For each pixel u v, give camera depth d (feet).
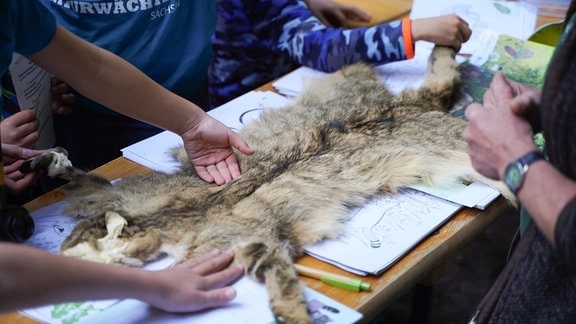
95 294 3.22
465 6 7.64
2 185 4.09
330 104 5.55
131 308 3.59
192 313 3.54
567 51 2.93
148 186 4.53
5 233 4.06
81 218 4.38
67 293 3.10
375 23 7.70
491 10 7.55
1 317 3.56
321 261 3.99
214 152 4.86
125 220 4.07
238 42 7.55
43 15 4.40
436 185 4.66
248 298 3.65
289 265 3.78
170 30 6.30
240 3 7.34
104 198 4.38
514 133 3.31
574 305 3.27
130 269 3.42
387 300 3.77
